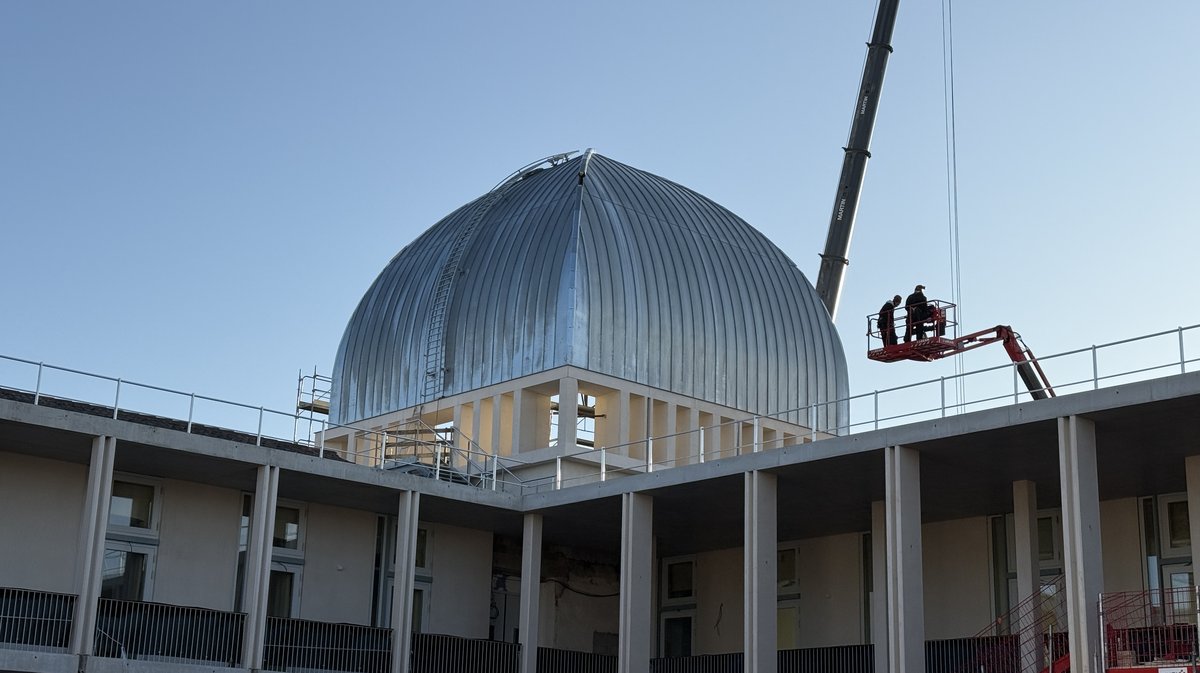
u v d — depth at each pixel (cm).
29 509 3803
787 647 4712
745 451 5156
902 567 3412
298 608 4328
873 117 6888
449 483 4275
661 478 4038
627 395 4872
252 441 4297
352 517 4516
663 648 5047
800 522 4459
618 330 4906
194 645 3694
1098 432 3312
